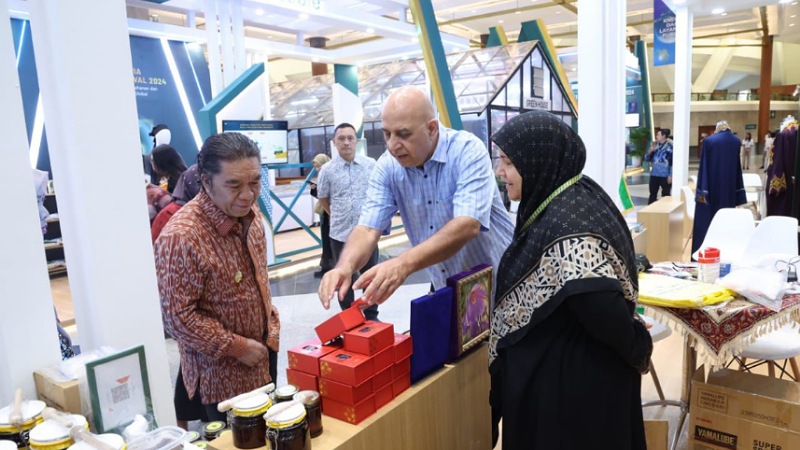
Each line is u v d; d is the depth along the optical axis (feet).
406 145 5.57
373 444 4.10
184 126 26.45
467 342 5.25
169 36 25.00
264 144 21.02
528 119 4.69
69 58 4.47
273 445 3.54
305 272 21.59
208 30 22.22
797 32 58.23
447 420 5.04
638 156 56.85
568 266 4.25
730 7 23.31
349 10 24.66
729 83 90.79
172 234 5.04
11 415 3.75
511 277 4.68
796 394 6.77
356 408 4.04
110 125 4.78
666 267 8.66
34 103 21.49
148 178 18.31
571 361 4.50
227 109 19.53
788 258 8.15
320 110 39.86
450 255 5.25
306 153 41.55
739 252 10.68
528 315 4.52
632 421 4.83
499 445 7.93
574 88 48.06
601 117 11.57
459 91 31.58
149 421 4.20
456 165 5.84
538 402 4.58
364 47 33.32
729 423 6.99
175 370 11.34
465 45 35.58
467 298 5.25
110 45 4.75
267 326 5.88
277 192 31.07
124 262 4.93
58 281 20.74
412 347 4.69
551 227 4.42
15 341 4.33
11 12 19.56
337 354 4.27
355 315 4.47
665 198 20.85
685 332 6.70
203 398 5.50
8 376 4.33
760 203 22.39
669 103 82.02
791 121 16.78
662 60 28.63
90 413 3.97
